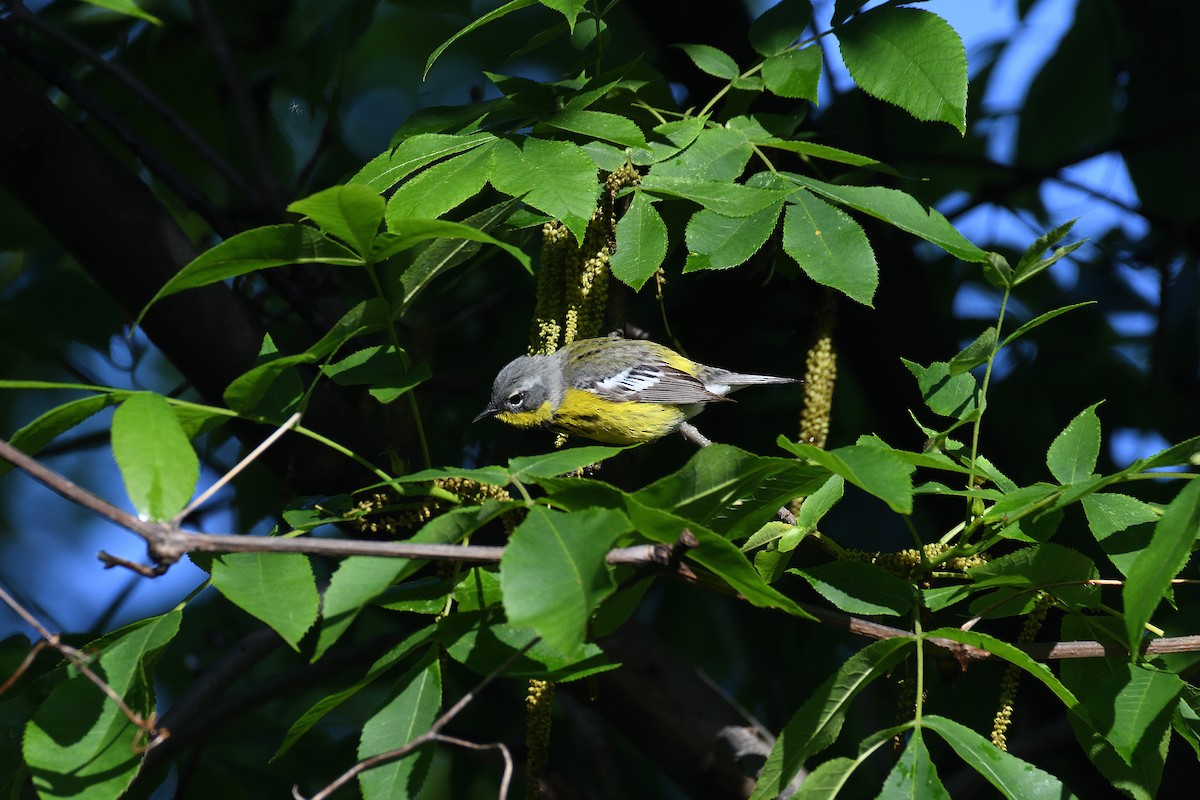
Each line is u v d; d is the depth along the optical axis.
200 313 9.79
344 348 11.43
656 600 16.61
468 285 15.55
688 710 11.16
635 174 7.62
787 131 8.96
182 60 14.63
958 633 6.35
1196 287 15.30
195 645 14.99
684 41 11.41
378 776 6.01
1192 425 14.52
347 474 9.63
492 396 12.36
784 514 8.23
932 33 7.71
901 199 7.42
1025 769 5.95
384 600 6.54
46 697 6.31
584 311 8.09
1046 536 7.09
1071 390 14.77
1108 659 6.95
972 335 15.27
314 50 13.19
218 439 14.45
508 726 13.45
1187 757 11.55
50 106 9.41
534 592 4.98
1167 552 5.59
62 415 6.05
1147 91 15.45
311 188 14.98
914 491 6.88
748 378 12.92
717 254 7.05
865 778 13.89
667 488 6.08
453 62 18.44
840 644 14.94
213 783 11.82
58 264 15.40
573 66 8.90
